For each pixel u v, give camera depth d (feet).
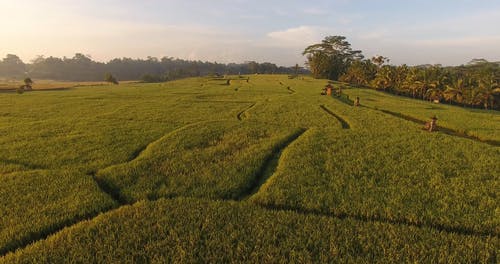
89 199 42.16
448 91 236.84
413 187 47.06
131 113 120.06
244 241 31.58
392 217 37.99
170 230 33.50
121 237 32.37
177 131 85.10
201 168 54.80
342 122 111.55
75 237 32.53
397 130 92.94
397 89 279.69
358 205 40.81
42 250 30.12
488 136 92.58
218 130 87.04
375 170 54.65
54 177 50.14
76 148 68.33
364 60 372.38
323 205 41.09
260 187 47.62
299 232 33.42
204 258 28.89
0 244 31.76
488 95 221.87
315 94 196.95
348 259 28.86
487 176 52.49
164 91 220.84
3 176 50.29
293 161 59.47
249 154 63.31
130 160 61.93
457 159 61.72
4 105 140.36
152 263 28.14
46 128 89.56
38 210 39.01
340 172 53.21
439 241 32.12
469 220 37.29
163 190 45.47
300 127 96.53
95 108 132.77
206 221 35.53
